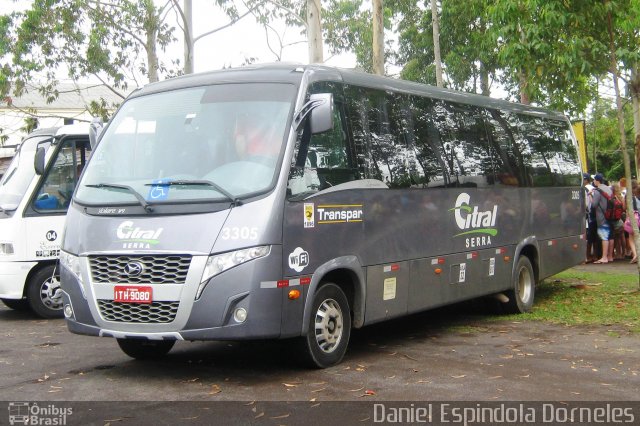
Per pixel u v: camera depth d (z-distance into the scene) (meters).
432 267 9.59
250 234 6.98
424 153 9.65
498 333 10.14
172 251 6.98
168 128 7.89
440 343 9.43
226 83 8.02
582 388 7.05
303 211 7.44
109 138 8.21
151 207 7.27
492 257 10.99
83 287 7.43
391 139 9.05
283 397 6.72
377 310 8.59
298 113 7.55
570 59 12.75
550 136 13.19
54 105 36.38
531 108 12.82
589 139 38.19
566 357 8.45
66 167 12.20
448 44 26.70
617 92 13.01
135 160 7.84
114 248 7.23
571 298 13.11
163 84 8.45
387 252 8.73
